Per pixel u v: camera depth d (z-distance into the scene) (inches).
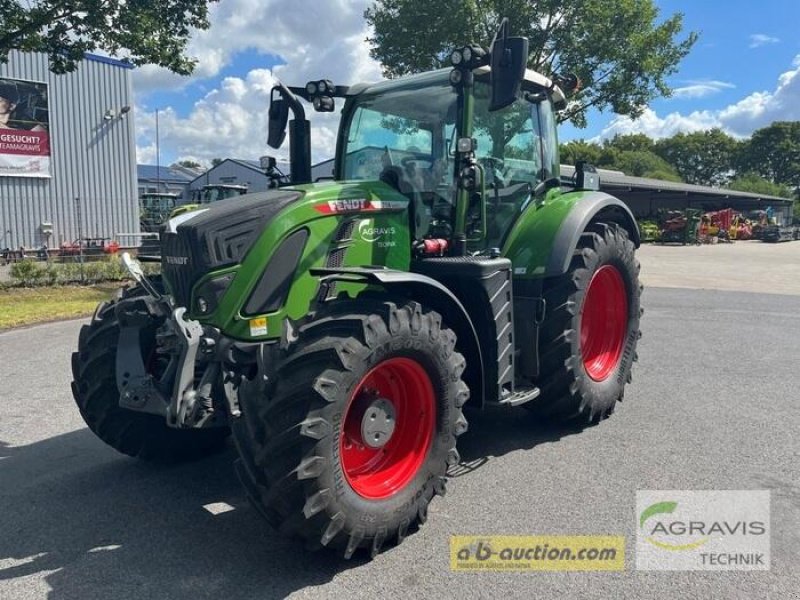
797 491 144.3
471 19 672.4
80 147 856.9
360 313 121.7
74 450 175.3
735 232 1507.1
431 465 129.3
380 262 147.1
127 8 480.1
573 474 153.9
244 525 132.8
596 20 690.8
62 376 249.9
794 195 3221.0
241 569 116.0
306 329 117.8
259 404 115.6
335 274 131.7
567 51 705.6
